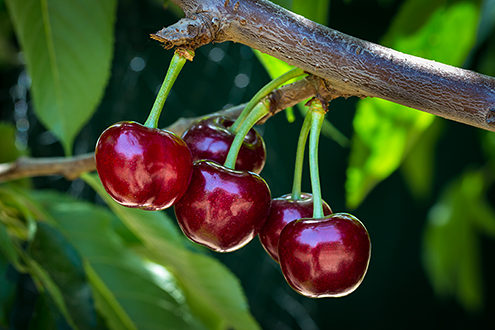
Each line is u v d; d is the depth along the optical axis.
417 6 0.55
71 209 0.55
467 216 1.15
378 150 0.55
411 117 0.54
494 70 0.88
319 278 0.39
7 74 0.76
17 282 0.49
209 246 0.39
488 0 0.56
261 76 1.05
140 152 0.37
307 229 0.39
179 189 0.38
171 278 0.57
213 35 0.37
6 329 0.48
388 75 0.38
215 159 0.41
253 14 0.37
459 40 0.55
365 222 2.53
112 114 0.80
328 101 0.40
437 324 2.56
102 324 0.52
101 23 0.51
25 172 0.48
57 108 0.51
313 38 0.38
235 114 0.43
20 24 0.50
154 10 0.73
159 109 0.38
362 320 2.54
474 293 1.19
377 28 1.09
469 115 0.38
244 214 0.38
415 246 2.52
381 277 2.57
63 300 0.48
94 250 0.54
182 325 0.55
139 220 0.53
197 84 1.05
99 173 0.38
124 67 0.76
